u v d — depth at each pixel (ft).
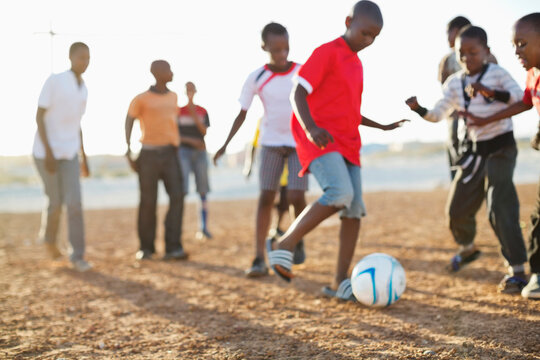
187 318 10.76
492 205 11.28
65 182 16.58
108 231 26.40
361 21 9.67
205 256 18.42
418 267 14.43
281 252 9.62
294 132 10.36
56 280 14.98
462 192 12.14
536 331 8.52
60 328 10.28
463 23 13.80
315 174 9.96
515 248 11.14
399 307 10.69
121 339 9.48
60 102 15.79
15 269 16.75
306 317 10.41
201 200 22.94
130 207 41.01
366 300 10.55
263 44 13.84
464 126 12.03
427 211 27.14
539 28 9.14
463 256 13.30
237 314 10.89
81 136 17.43
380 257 10.82
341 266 11.85
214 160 13.91
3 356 8.61
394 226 22.53
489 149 11.39
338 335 9.09
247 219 29.22
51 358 8.49
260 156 14.53
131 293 13.21
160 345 9.06
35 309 11.78
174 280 14.60
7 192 62.34
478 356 7.66
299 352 8.34
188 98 20.74
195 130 22.48
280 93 13.83
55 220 17.61
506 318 9.37
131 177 86.43
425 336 8.77
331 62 9.71
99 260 18.26
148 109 17.52
